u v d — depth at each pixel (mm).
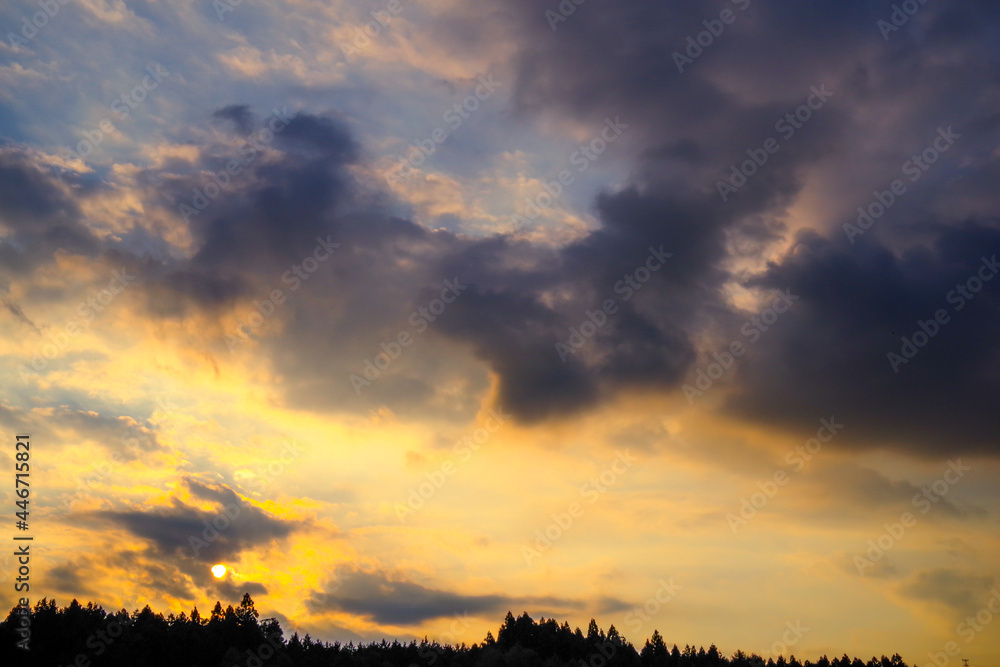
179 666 136125
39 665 127500
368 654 147750
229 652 136625
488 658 145500
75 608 141875
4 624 129250
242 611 150500
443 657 152750
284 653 143000
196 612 152500
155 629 142000
